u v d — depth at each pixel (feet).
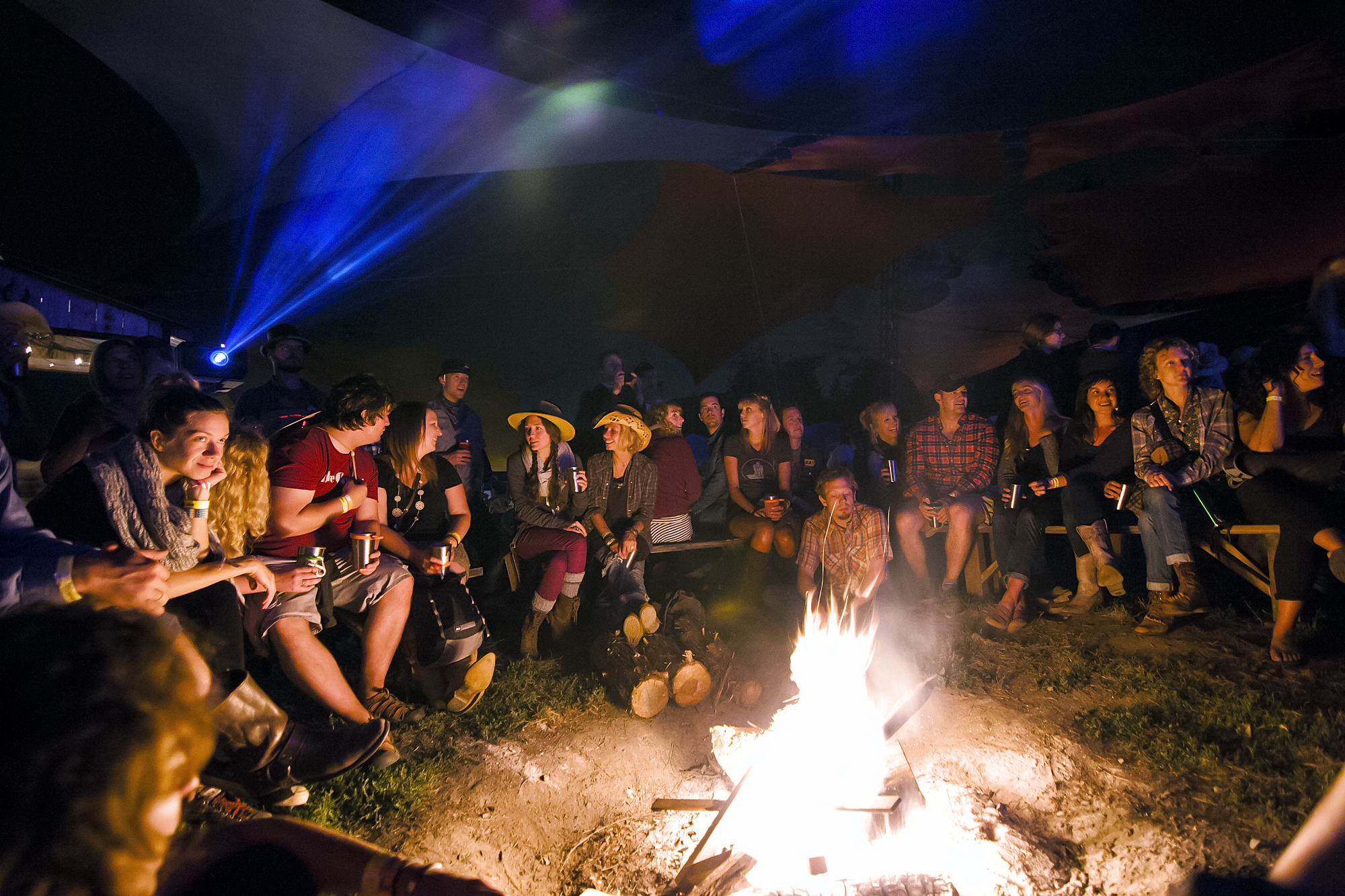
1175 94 19.13
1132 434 16.81
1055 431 18.42
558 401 30.86
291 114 19.65
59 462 13.25
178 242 26.55
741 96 20.16
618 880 10.39
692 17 16.40
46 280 20.52
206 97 18.19
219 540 10.31
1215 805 10.89
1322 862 2.83
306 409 18.42
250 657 14.44
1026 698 14.14
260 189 23.32
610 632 15.28
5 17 14.12
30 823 2.62
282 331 18.35
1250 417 15.70
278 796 9.80
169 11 15.16
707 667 14.55
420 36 16.88
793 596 19.15
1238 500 15.99
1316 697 13.15
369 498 12.78
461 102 19.98
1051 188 25.18
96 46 15.67
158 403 8.81
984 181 26.04
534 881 10.42
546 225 29.30
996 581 19.08
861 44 17.53
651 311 30.71
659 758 12.98
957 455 19.04
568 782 12.03
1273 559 14.62
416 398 29.81
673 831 11.16
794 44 17.51
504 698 14.03
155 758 2.85
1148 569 16.14
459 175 28.68
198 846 3.96
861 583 16.81
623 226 29.37
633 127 22.13
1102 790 11.68
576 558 16.20
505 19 16.35
